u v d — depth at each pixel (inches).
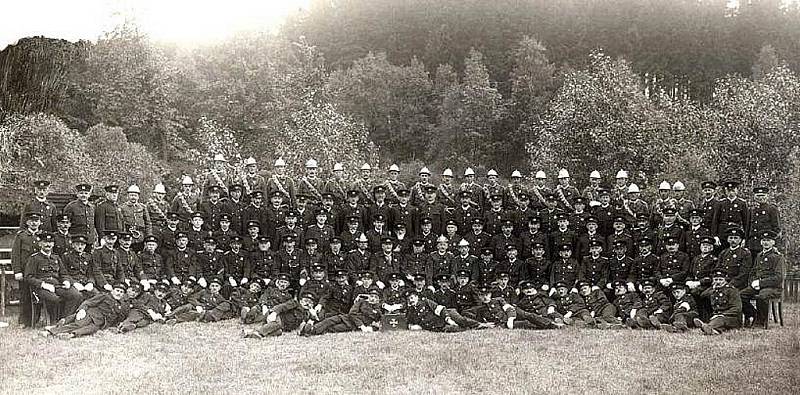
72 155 1048.2
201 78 1919.3
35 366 389.7
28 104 1325.0
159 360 407.8
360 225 650.2
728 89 1491.1
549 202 663.8
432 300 542.3
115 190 607.2
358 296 534.0
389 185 713.0
